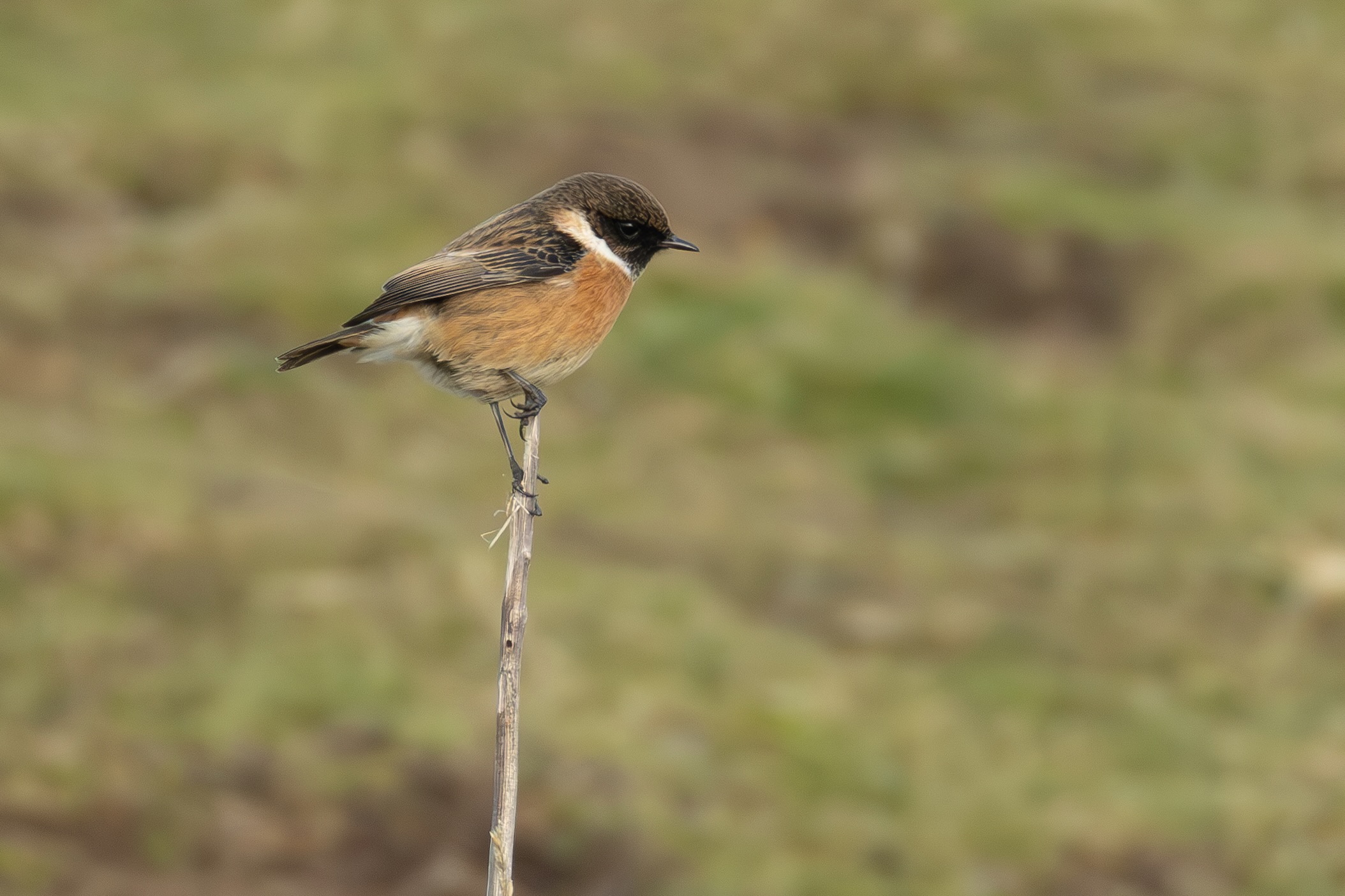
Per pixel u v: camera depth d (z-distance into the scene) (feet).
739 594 47.26
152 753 35.83
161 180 71.82
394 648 40.27
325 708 37.83
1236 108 88.17
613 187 27.35
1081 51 94.27
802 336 63.36
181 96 80.33
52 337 57.06
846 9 97.04
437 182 73.31
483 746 37.29
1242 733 42.24
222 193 71.36
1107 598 48.85
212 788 35.12
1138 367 65.87
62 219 67.51
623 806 35.96
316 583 42.37
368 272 64.34
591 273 26.73
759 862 35.04
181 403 54.08
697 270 67.00
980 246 72.43
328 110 78.89
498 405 27.48
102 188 70.28
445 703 38.52
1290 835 37.73
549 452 55.06
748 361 61.31
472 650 40.83
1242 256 71.56
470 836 34.91
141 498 45.14
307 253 65.62
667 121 81.46
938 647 45.32
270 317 60.85
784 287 66.28
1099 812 38.14
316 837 34.32
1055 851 36.60
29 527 42.65
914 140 83.66
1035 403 61.26
